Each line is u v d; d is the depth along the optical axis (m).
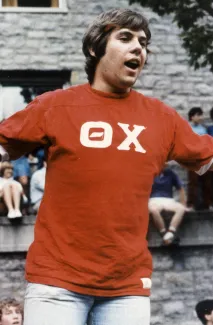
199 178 12.47
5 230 11.82
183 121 3.63
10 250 11.81
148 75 15.38
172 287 12.36
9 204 11.80
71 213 3.38
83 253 3.36
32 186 12.00
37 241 3.43
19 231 11.85
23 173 12.20
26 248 11.85
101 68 3.47
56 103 3.45
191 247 12.41
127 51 3.41
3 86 15.22
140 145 3.41
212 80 15.50
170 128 3.55
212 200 12.51
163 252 12.33
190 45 12.91
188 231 12.27
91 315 3.43
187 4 12.83
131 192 3.38
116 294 3.38
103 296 3.37
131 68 3.44
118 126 3.42
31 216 11.87
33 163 12.50
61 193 3.40
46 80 15.34
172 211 12.01
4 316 8.90
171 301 12.34
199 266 12.45
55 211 3.42
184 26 12.97
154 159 3.45
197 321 12.37
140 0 12.96
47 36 15.29
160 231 12.05
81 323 3.36
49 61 15.24
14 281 11.91
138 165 3.40
